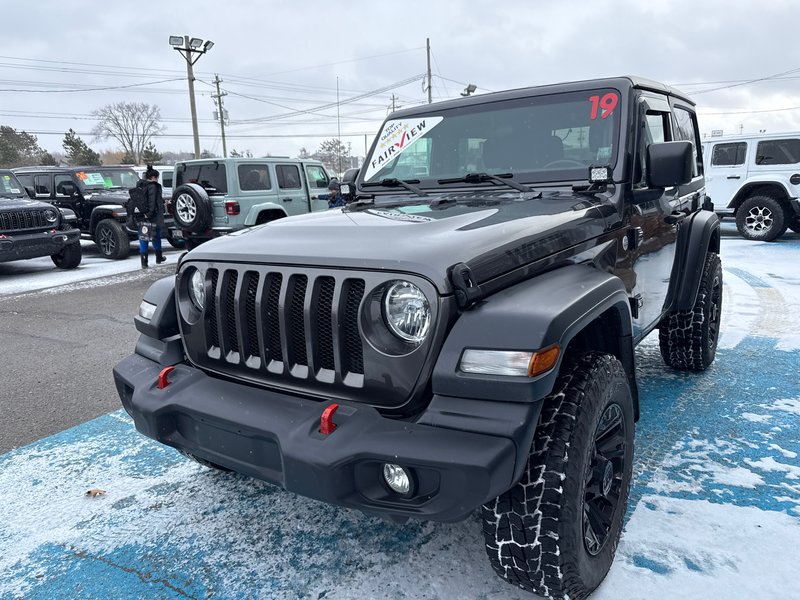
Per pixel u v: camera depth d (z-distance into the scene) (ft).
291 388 6.70
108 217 41.06
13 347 19.08
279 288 6.72
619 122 9.14
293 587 7.35
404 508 5.70
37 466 10.90
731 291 23.30
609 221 8.47
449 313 5.84
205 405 6.93
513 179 9.57
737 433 10.90
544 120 9.75
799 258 30.78
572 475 5.93
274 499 9.46
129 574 7.75
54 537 8.63
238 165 34.50
